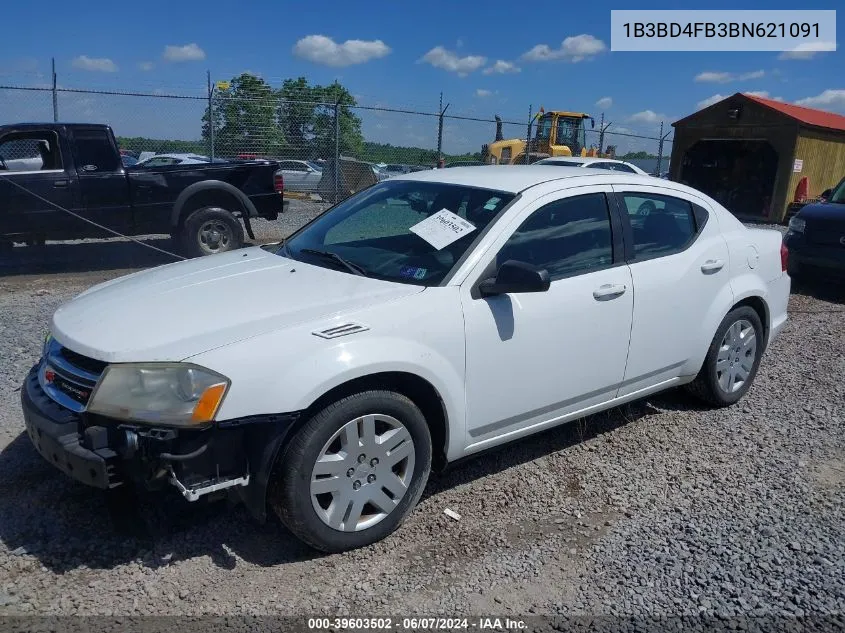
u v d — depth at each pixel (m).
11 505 3.51
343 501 3.17
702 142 22.00
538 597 2.99
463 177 4.34
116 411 2.87
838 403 5.21
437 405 3.48
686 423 4.81
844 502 3.80
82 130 9.52
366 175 17.22
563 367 3.90
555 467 4.16
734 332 4.95
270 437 2.95
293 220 15.72
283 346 3.01
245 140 16.34
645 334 4.28
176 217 10.16
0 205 9.15
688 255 4.54
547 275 3.37
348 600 2.94
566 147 23.19
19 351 5.81
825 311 8.22
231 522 3.45
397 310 3.31
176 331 3.09
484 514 3.63
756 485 3.98
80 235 9.76
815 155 20.17
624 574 3.14
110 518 3.41
